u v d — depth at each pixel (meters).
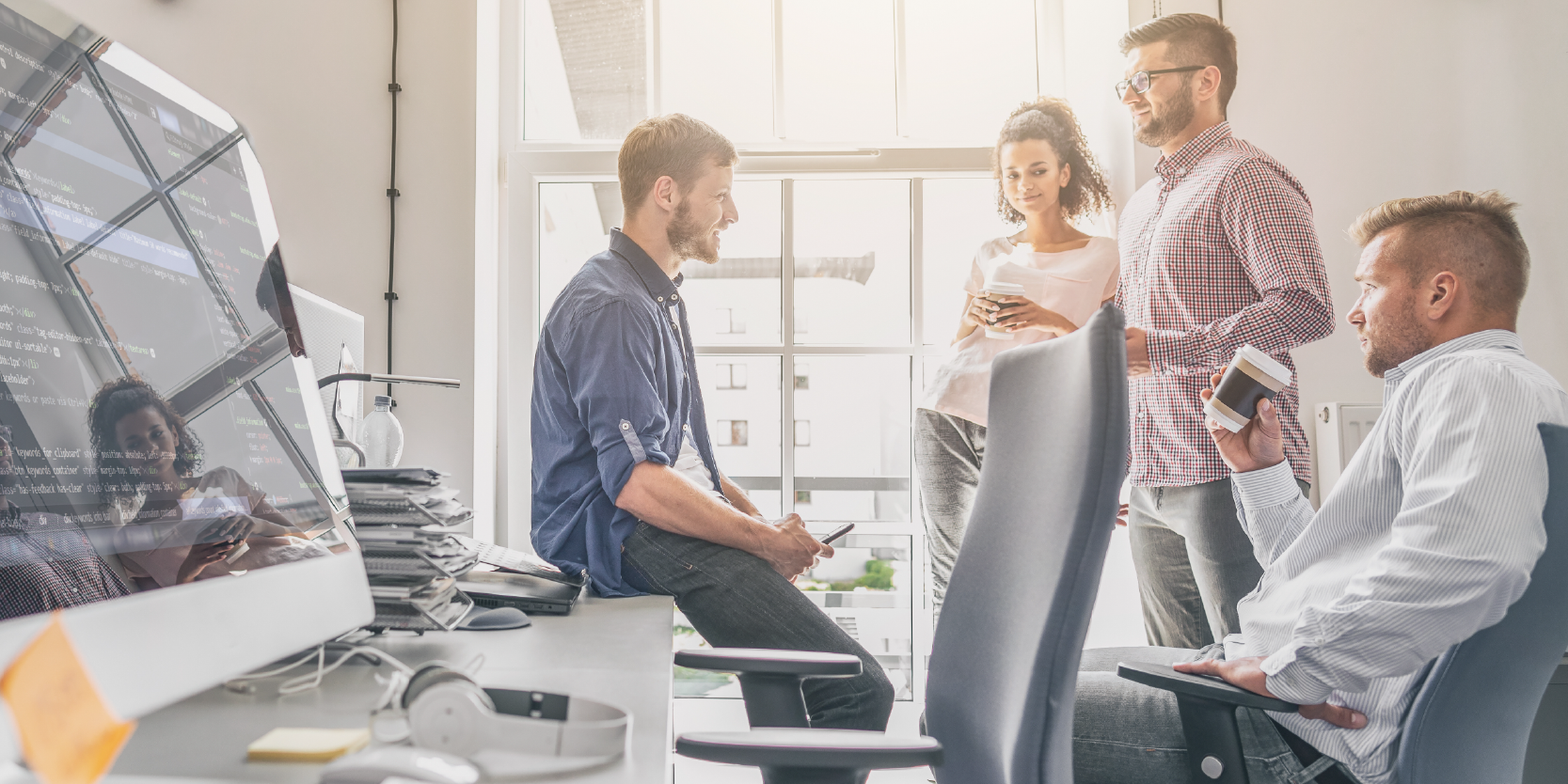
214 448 0.55
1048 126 2.08
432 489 0.84
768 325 2.23
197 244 0.58
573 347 1.35
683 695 2.17
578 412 1.38
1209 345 1.62
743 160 2.21
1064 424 0.71
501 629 0.90
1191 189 1.76
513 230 2.14
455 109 1.98
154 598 0.42
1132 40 1.85
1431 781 0.89
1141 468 1.83
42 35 0.47
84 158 0.48
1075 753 1.08
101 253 0.49
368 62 1.95
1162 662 1.28
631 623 0.96
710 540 1.30
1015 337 2.11
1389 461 1.07
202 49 1.84
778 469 2.23
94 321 0.47
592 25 2.25
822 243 2.23
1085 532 0.62
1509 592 0.86
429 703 0.45
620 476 1.28
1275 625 1.14
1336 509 1.12
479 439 2.01
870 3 2.27
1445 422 0.95
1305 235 1.63
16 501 0.42
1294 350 1.97
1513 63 1.95
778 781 0.73
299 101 1.90
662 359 1.42
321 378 1.14
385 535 0.80
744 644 1.28
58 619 0.30
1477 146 1.97
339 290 1.92
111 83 0.52
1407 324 1.16
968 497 2.12
